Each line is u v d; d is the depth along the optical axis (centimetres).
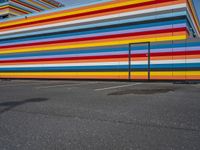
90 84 1252
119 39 1484
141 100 624
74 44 1683
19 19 1998
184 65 1266
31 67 1923
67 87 1075
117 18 1495
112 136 327
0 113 485
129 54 1444
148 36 1377
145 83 1258
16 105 577
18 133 348
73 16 1689
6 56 2097
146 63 1380
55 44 1780
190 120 405
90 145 294
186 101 598
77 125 384
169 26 1312
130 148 282
